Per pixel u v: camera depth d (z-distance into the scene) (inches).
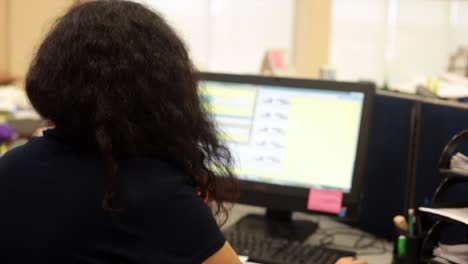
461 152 51.5
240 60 189.8
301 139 57.8
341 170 56.2
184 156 33.3
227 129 60.2
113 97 30.5
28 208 30.8
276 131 58.7
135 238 30.0
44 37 33.3
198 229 31.1
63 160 31.7
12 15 119.4
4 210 31.1
